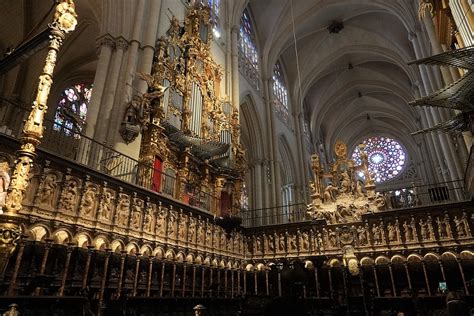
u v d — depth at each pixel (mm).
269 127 31750
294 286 4234
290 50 40219
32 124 6688
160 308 12000
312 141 45094
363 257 18328
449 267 16453
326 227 19922
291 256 19641
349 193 20828
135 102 15156
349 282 16656
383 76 43219
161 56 17594
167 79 17844
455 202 17297
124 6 17281
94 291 10281
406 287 17125
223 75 24859
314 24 36375
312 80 41781
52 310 7703
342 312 14961
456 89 12195
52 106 22484
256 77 32531
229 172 21219
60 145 21078
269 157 30703
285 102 39188
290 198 35469
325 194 21281
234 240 19797
